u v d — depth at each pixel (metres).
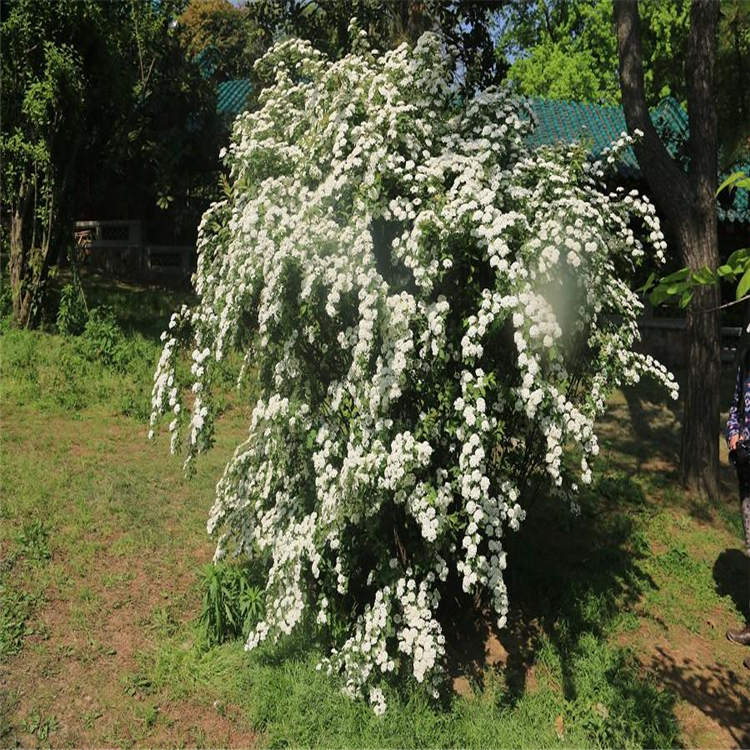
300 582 3.53
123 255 13.67
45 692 3.32
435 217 3.09
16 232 8.49
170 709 3.33
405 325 3.03
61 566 4.18
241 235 3.53
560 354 3.43
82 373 7.21
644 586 4.73
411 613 3.29
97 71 8.66
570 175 3.61
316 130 3.65
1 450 5.48
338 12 7.50
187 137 11.75
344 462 3.25
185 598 4.08
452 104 3.93
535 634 4.11
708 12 5.97
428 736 3.25
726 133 8.23
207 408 3.68
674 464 6.96
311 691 3.41
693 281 1.81
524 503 5.29
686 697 3.80
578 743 3.34
